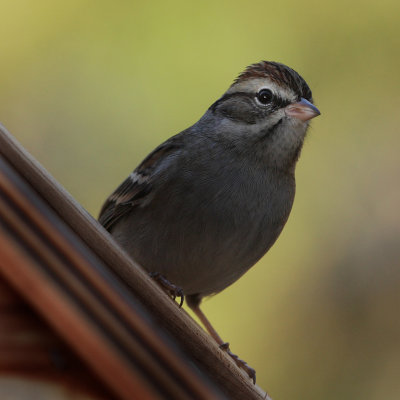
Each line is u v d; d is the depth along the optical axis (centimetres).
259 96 820
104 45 1234
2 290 413
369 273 1217
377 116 1255
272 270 1225
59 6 1248
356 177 1254
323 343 1203
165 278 792
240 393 561
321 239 1235
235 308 1205
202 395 407
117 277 470
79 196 1182
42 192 434
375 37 1254
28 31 1245
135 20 1238
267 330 1205
